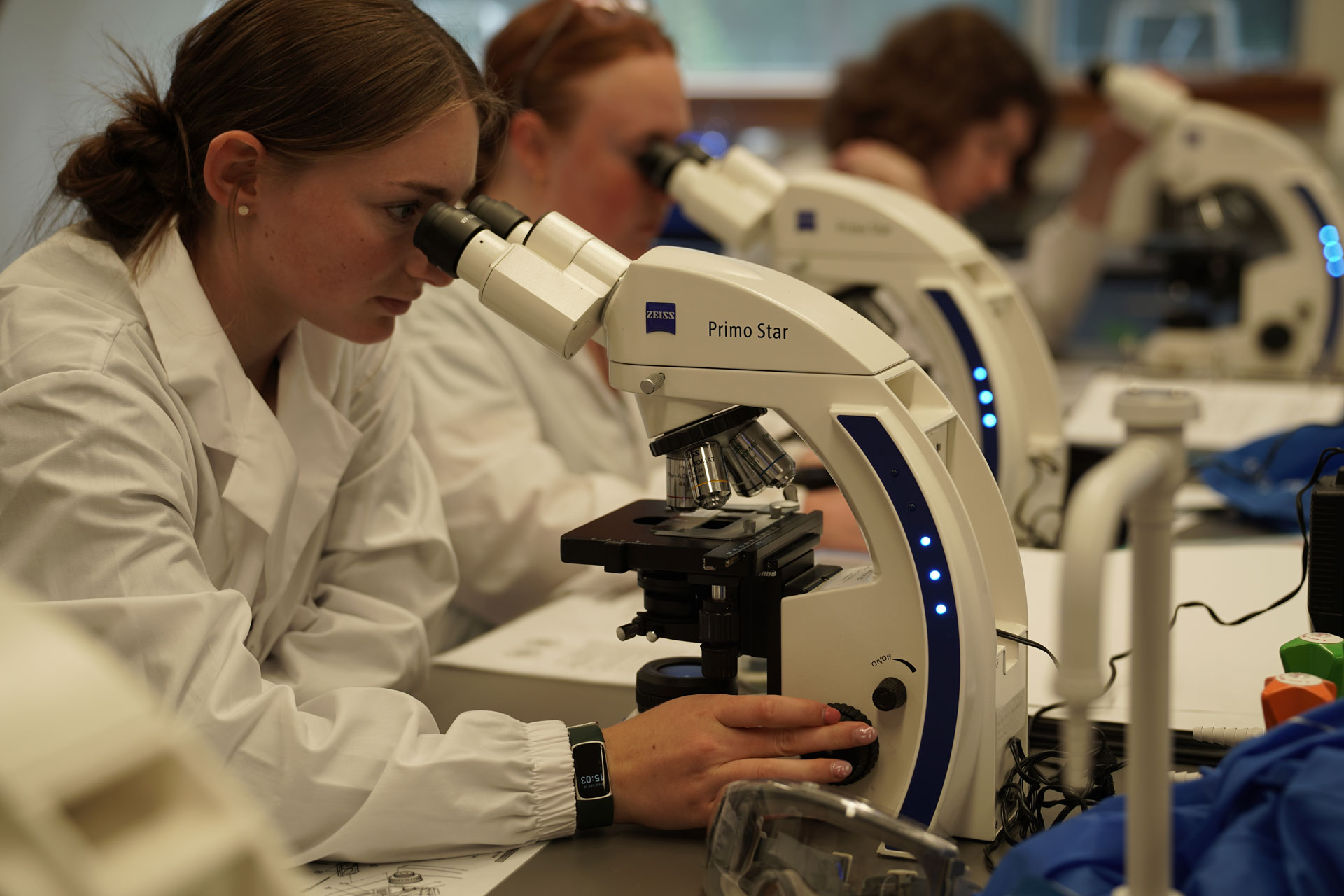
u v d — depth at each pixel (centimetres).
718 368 95
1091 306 379
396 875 90
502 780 94
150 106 114
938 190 295
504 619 174
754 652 99
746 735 93
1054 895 65
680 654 136
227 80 106
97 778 40
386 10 108
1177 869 73
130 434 97
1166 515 62
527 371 191
